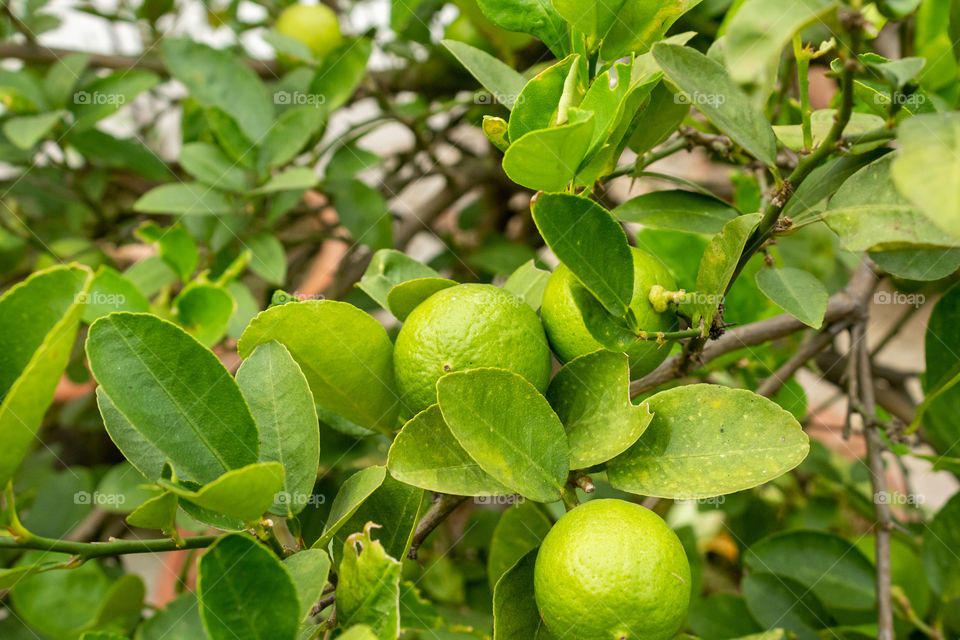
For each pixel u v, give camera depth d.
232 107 0.47
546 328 0.32
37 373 0.26
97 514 0.49
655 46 0.29
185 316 0.42
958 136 0.24
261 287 0.63
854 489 0.49
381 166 0.67
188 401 0.29
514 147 0.28
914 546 0.47
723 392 0.30
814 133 0.33
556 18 0.33
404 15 0.50
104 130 0.55
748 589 0.42
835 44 0.27
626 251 0.30
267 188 0.44
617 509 0.28
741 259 0.31
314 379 0.32
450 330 0.30
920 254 0.31
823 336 0.40
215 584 0.26
